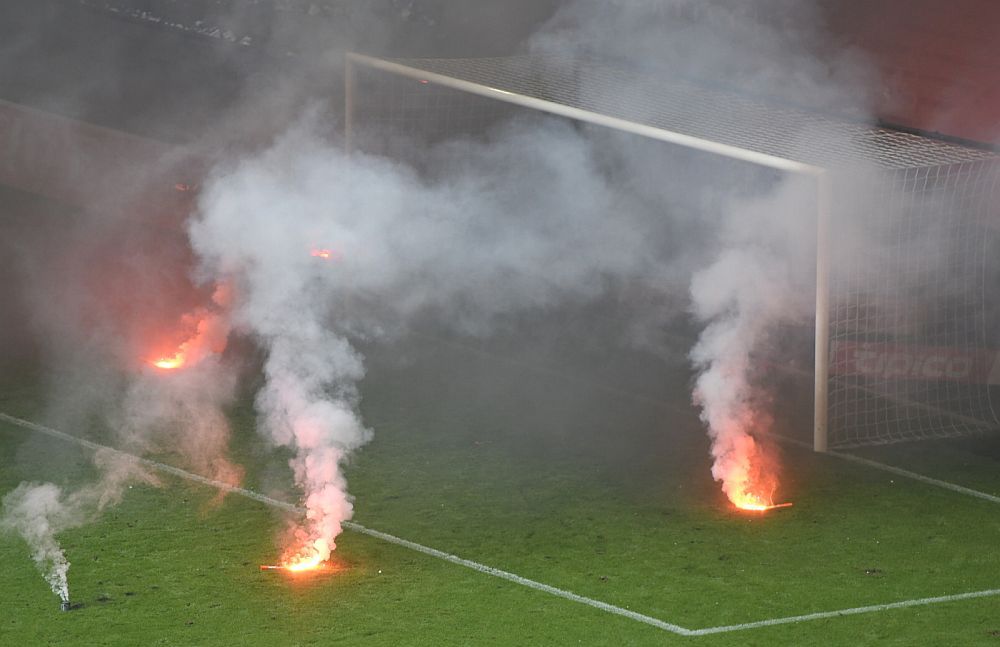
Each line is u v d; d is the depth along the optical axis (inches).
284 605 946.7
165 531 1074.1
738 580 1004.6
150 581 981.8
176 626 911.0
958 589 992.2
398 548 1056.2
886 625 929.5
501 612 943.0
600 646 892.0
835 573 1019.3
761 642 901.8
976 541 1087.0
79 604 941.2
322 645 887.7
